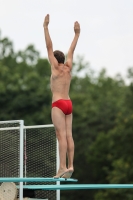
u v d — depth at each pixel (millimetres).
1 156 44375
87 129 132250
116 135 116312
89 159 124562
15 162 43688
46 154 45031
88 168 128875
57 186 41312
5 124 44844
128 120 115625
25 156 44188
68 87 36531
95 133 132875
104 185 40969
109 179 110250
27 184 46344
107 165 123438
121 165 108562
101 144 122500
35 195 45125
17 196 42688
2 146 44438
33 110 131000
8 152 44094
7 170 43906
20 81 139750
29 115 129750
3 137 44531
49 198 44750
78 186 40656
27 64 156625
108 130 133125
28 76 138125
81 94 154250
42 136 45406
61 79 36219
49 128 45375
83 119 134625
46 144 45219
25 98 130500
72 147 35906
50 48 36312
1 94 130000
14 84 135000
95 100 160250
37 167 45219
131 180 106812
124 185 41281
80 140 131125
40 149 45375
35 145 45500
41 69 159250
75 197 124312
